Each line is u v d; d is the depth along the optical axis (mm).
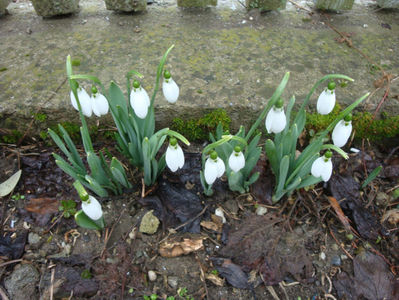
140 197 304
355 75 372
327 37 431
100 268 266
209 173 219
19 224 292
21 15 460
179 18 457
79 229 289
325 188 321
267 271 265
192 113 335
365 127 356
